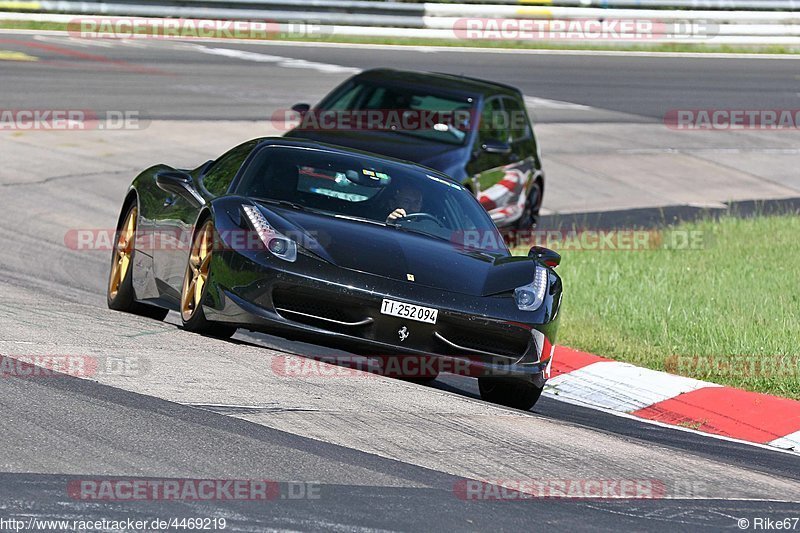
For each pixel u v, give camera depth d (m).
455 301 26.45
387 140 48.81
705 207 68.38
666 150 81.56
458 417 23.25
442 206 30.48
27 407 19.89
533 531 16.59
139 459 17.86
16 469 16.92
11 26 99.69
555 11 118.94
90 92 77.00
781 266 49.50
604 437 23.81
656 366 33.97
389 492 17.58
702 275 46.56
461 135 50.25
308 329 25.81
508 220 53.47
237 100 79.75
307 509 16.41
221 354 25.73
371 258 26.78
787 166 81.75
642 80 104.38
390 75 53.31
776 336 36.34
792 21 126.88
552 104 91.06
